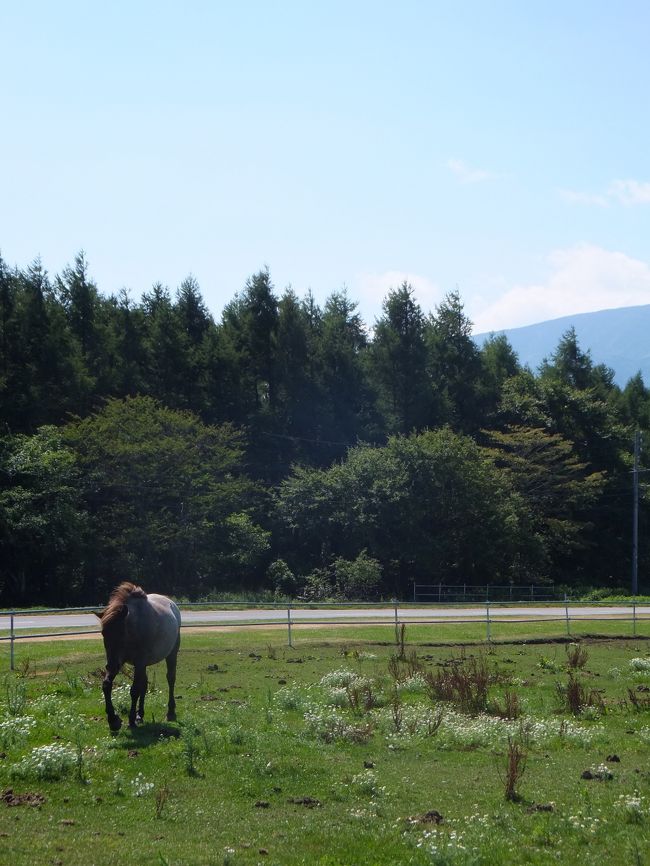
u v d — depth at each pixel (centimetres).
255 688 1969
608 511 7831
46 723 1398
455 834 927
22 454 5203
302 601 5616
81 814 985
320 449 7412
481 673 2008
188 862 843
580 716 1780
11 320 6391
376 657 2612
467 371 8431
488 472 6481
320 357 8006
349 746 1417
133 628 1370
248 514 6266
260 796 1092
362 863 868
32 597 5588
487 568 6412
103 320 7556
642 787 1200
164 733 1364
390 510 6088
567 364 9475
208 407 7056
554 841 949
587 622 3678
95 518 5528
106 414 5869
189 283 8269
